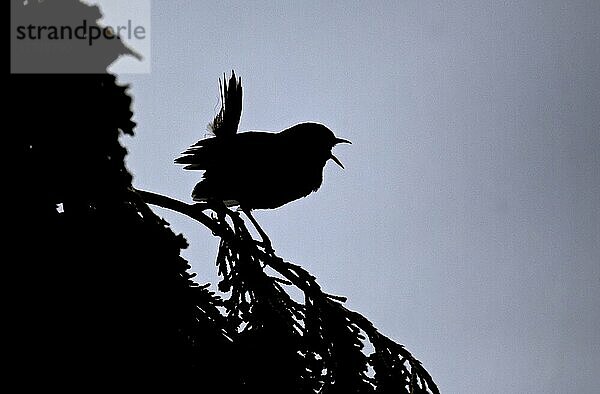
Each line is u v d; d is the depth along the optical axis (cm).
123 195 766
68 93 735
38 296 720
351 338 978
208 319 827
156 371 737
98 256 746
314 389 927
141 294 757
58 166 739
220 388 797
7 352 696
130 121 751
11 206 729
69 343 714
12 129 730
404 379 978
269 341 912
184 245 803
